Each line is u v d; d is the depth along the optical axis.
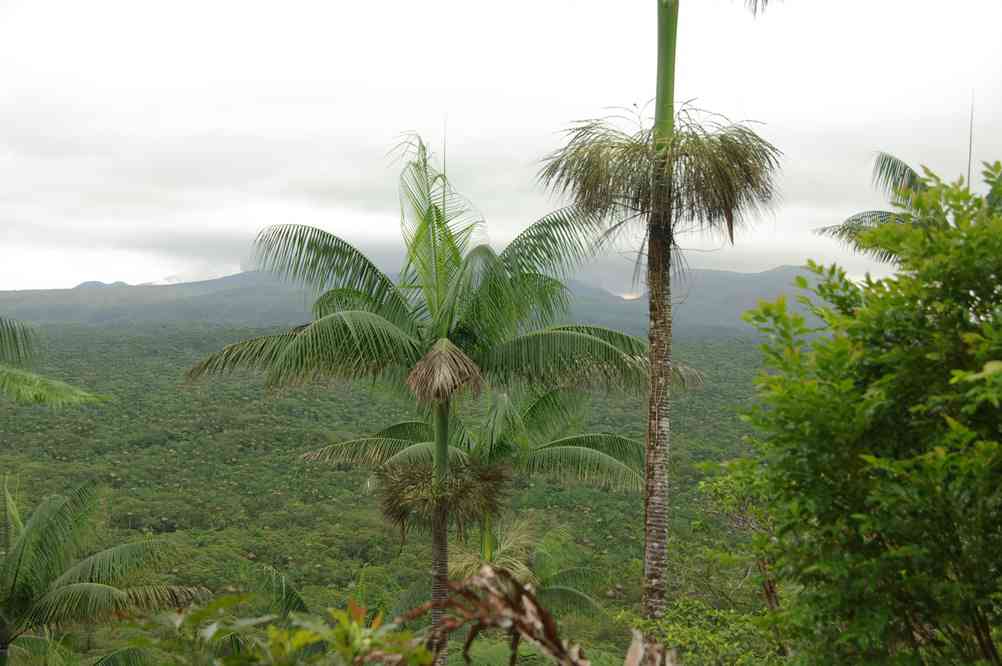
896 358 3.26
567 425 17.12
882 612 3.08
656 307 10.30
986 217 3.40
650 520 10.22
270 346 12.28
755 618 3.46
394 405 81.12
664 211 10.10
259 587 14.51
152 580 26.75
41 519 14.53
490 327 13.02
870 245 3.73
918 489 2.97
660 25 10.22
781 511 3.42
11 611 14.05
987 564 2.98
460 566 16.72
